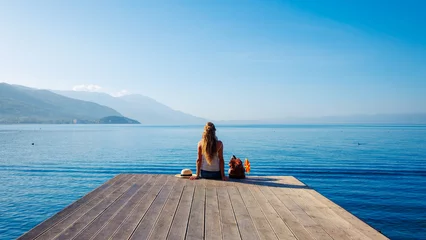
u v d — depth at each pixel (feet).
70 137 226.58
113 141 179.93
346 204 39.47
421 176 59.82
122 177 25.05
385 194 44.70
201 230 12.30
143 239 11.15
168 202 16.98
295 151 113.60
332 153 105.19
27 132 323.37
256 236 11.66
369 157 91.97
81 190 47.29
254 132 336.49
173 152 110.73
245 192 19.81
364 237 11.60
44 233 11.64
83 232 11.82
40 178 57.62
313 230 12.43
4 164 77.41
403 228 31.01
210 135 23.88
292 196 18.74
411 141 169.58
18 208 37.50
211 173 24.43
